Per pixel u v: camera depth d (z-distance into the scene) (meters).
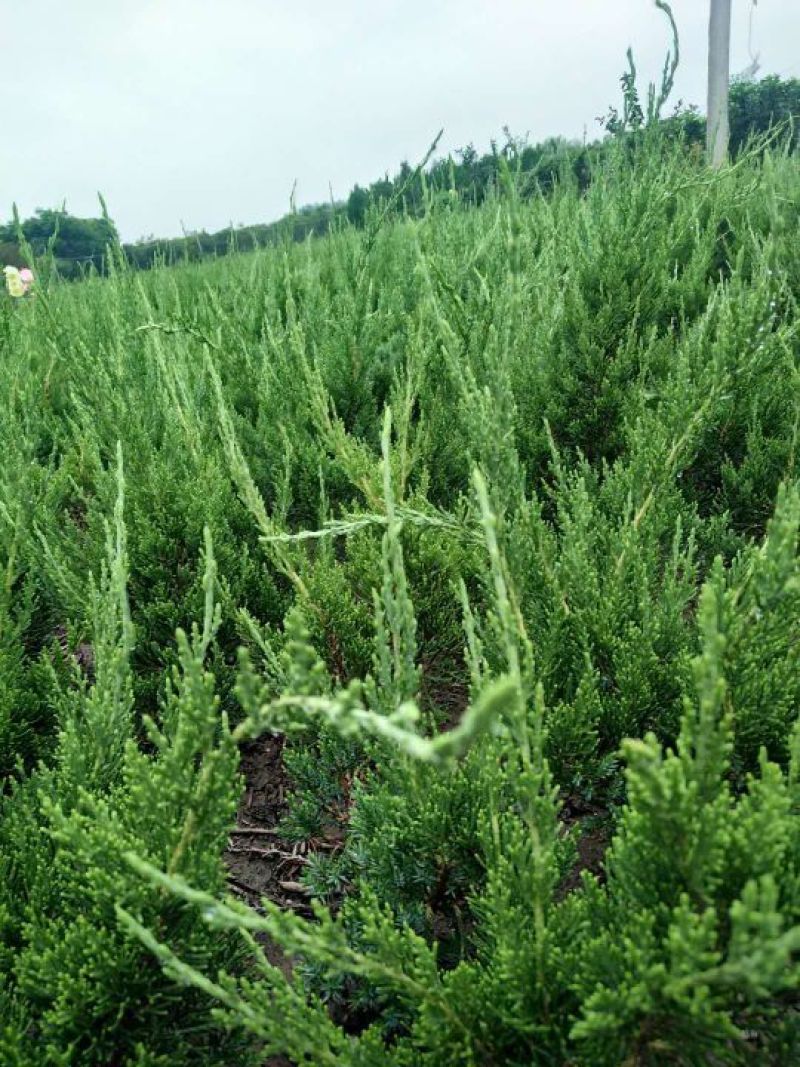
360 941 1.43
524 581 1.92
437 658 2.28
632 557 1.96
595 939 1.03
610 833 1.67
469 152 5.21
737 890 0.98
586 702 1.63
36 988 1.18
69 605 2.28
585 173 6.04
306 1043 1.04
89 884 1.32
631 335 3.32
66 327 4.45
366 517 1.73
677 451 2.18
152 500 2.56
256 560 2.61
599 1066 0.99
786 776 1.48
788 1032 0.99
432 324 3.02
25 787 1.63
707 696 0.97
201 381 3.73
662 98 3.80
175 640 2.37
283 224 5.66
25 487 2.31
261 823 2.12
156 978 1.18
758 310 1.94
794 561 1.21
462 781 1.44
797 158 6.20
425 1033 1.06
